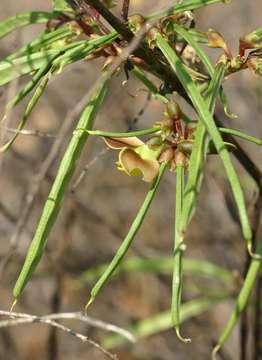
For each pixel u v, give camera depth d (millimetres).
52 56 377
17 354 885
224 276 636
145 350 832
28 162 856
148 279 917
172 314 334
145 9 692
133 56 395
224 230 790
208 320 823
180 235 325
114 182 950
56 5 412
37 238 362
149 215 959
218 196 777
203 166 330
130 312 905
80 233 900
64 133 347
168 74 395
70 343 862
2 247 824
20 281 362
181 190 350
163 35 376
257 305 566
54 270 770
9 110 375
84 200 872
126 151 359
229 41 815
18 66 376
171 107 362
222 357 668
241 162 458
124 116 769
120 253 353
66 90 900
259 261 323
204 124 334
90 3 374
